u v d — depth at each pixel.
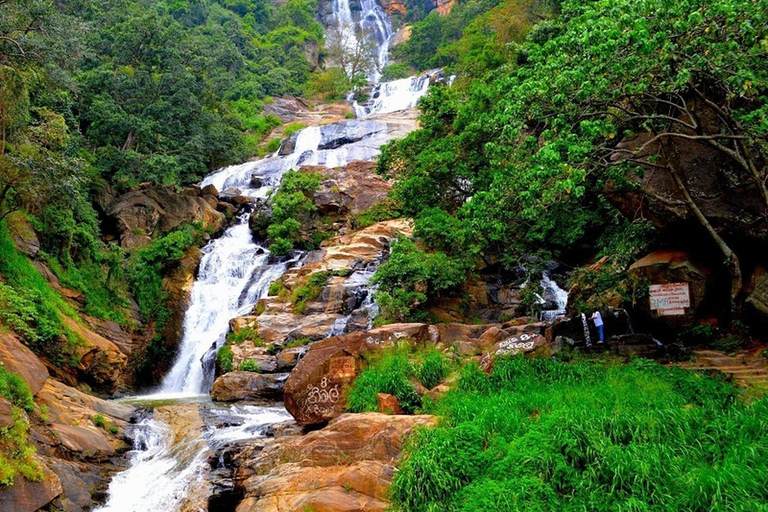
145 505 11.23
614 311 15.48
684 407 8.88
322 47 82.38
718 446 7.58
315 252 27.66
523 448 8.11
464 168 19.72
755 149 12.14
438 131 22.11
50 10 20.17
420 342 14.16
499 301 22.75
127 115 36.19
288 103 63.19
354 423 10.23
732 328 12.84
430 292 20.97
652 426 8.04
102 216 30.47
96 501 11.25
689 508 6.59
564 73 11.31
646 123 12.70
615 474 7.23
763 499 6.26
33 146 20.17
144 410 16.22
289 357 20.44
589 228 19.59
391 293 20.33
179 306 27.52
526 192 11.10
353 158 40.34
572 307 17.41
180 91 39.06
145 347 25.34
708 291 13.64
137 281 26.70
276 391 18.98
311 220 31.81
